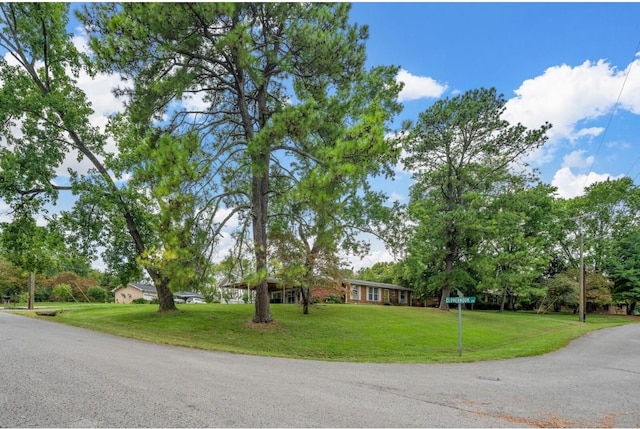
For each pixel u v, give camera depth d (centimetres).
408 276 3550
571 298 3750
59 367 656
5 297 4306
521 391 750
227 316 1798
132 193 1692
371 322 1927
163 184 1188
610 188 4259
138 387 562
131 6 1243
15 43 1638
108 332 1284
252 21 1377
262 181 1556
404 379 811
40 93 1614
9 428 391
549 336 1912
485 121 2714
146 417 440
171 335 1357
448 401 634
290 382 687
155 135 1442
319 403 554
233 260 1416
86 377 598
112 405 475
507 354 1321
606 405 674
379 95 1748
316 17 1388
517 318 2880
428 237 2831
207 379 652
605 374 994
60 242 1698
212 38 1320
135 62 1328
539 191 3200
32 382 555
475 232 2764
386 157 1240
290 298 3603
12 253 1758
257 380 680
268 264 1368
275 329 1554
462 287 3095
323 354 1234
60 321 1561
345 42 1378
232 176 1655
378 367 982
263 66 1468
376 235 2120
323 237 1545
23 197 1661
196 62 1437
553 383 851
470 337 1773
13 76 1594
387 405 574
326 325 1733
